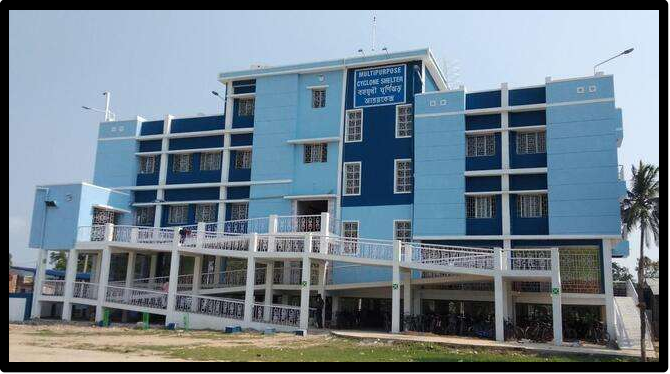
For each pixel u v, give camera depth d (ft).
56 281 100.94
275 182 109.81
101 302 95.25
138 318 101.40
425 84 110.11
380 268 96.58
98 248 98.63
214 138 116.88
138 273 115.75
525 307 94.12
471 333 83.41
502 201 95.81
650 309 104.32
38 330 78.69
